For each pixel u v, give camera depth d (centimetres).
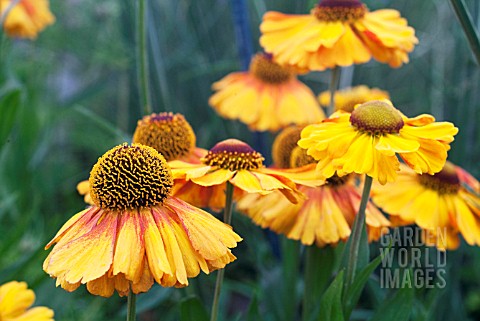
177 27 73
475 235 37
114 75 81
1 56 59
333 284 33
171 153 37
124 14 68
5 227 61
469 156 48
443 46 55
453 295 46
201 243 28
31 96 63
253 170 33
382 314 34
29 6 61
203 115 70
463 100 46
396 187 38
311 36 39
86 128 77
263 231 54
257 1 56
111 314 56
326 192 36
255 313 39
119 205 29
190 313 35
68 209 68
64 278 27
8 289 38
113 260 27
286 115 46
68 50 78
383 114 31
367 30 39
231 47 70
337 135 31
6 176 65
